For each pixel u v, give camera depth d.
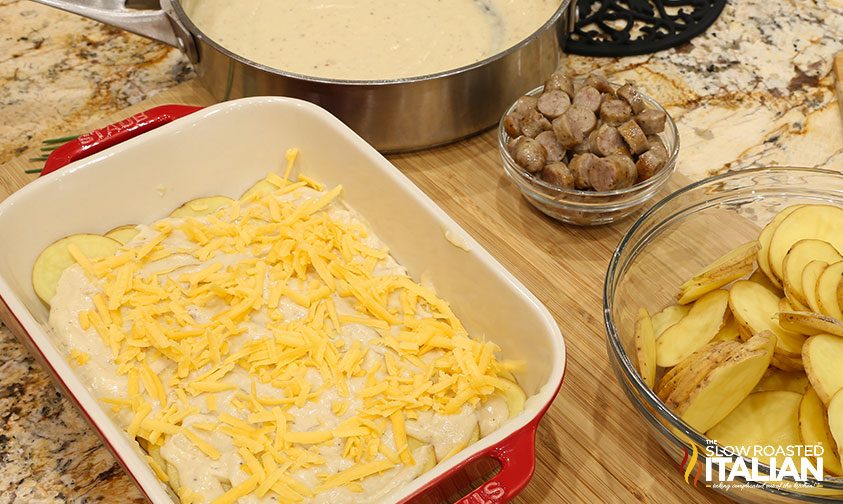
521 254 1.10
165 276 0.96
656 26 1.40
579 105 1.09
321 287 0.94
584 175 1.06
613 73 1.34
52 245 0.98
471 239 0.91
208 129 1.05
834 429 0.76
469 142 1.24
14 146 1.24
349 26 1.34
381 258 1.00
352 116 1.14
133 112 1.27
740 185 1.03
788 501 0.76
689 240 1.04
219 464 0.81
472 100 1.16
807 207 0.95
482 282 0.91
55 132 1.26
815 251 0.89
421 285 0.99
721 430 0.84
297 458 0.80
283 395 0.85
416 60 1.28
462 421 0.84
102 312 0.91
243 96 1.17
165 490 0.77
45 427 0.93
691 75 1.34
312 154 1.08
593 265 1.09
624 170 1.03
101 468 0.90
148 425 0.82
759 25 1.43
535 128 1.10
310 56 1.28
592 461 0.90
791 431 0.82
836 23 1.44
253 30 1.32
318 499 0.78
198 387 0.85
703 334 0.89
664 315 0.95
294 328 0.90
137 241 0.99
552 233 1.12
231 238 1.00
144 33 1.20
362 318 0.92
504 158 1.11
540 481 0.88
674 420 0.78
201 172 1.07
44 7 1.49
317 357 0.87
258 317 0.92
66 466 0.90
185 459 0.81
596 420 0.93
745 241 1.04
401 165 1.21
